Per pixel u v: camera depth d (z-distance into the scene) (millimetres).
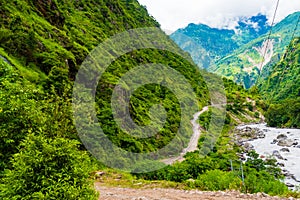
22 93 10703
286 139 76562
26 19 51219
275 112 111812
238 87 163000
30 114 10188
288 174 43750
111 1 127062
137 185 18312
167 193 14773
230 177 18438
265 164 46719
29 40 42281
